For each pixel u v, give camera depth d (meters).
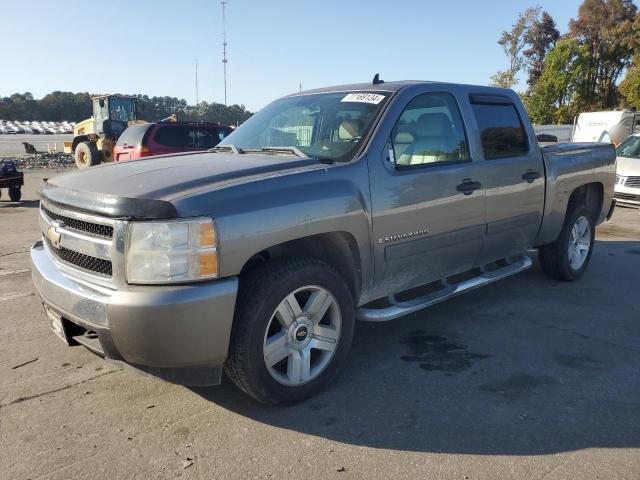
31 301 5.26
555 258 5.75
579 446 2.92
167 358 2.81
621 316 4.90
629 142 12.30
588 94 52.31
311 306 3.31
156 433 3.05
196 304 2.77
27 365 3.89
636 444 2.94
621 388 3.56
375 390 3.54
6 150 41.88
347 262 3.58
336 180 3.39
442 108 4.27
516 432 3.05
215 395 3.47
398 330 4.58
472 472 2.71
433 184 3.96
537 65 55.53
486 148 4.55
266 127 4.40
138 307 2.71
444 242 4.14
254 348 3.05
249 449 2.90
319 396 3.46
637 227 9.57
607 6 53.50
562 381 3.66
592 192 6.21
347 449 2.90
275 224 3.04
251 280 3.10
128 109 24.20
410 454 2.86
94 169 3.66
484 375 3.75
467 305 5.19
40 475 2.69
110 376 3.73
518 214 4.87
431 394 3.48
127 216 2.78
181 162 3.62
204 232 2.80
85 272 3.03
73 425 3.13
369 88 4.20
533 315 4.92
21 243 8.25
